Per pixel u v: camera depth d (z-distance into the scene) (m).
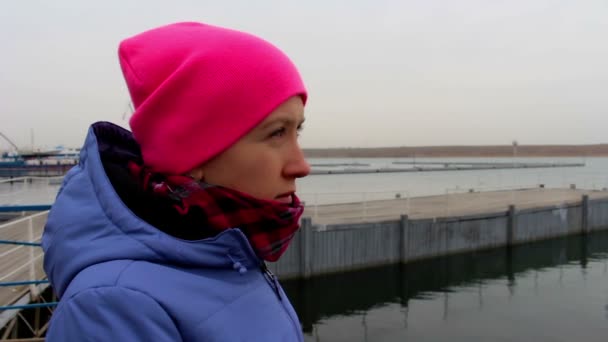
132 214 0.91
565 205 23.88
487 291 16.98
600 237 25.45
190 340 0.87
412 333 12.92
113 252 0.86
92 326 0.76
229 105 0.98
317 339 12.80
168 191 0.99
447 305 15.38
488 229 20.12
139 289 0.82
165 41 1.06
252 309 1.02
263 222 1.03
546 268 20.58
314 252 15.19
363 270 16.16
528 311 14.58
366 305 15.62
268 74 1.01
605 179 49.78
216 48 1.00
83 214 0.92
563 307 14.97
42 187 15.71
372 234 16.52
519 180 48.22
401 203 23.28
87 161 1.02
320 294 15.09
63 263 0.88
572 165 105.06
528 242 21.72
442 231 18.44
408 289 16.89
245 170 1.02
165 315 0.83
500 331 12.87
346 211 19.64
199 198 0.98
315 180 49.75
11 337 5.12
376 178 54.16
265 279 1.19
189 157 1.00
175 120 0.99
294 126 1.09
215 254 0.95
